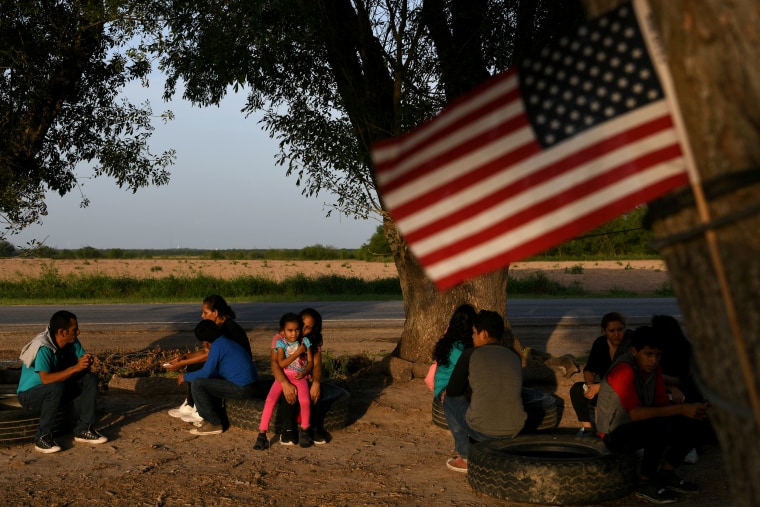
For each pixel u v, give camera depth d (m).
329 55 10.07
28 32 10.51
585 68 2.14
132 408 9.15
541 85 2.20
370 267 53.06
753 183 1.79
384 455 7.20
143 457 7.10
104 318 20.42
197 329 8.20
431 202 2.32
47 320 20.19
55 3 10.70
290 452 7.30
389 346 14.58
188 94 10.55
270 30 8.98
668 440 5.77
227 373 8.09
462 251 2.28
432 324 11.01
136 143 12.66
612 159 2.11
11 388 8.84
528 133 2.22
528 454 6.33
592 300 26.16
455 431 6.75
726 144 1.82
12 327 18.41
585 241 61.81
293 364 7.50
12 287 30.16
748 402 1.85
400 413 8.92
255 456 7.15
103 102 12.38
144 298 27.95
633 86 2.08
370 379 10.88
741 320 1.84
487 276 10.98
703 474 6.42
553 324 18.27
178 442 7.65
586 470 5.62
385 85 10.08
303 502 5.84
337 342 15.16
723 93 1.81
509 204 2.24
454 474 6.57
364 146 10.05
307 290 29.80
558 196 2.18
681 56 1.87
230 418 8.20
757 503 1.87
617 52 2.09
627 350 6.54
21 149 11.00
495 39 9.34
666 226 2.04
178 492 6.07
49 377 7.21
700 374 2.03
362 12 9.69
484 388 6.51
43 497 5.93
